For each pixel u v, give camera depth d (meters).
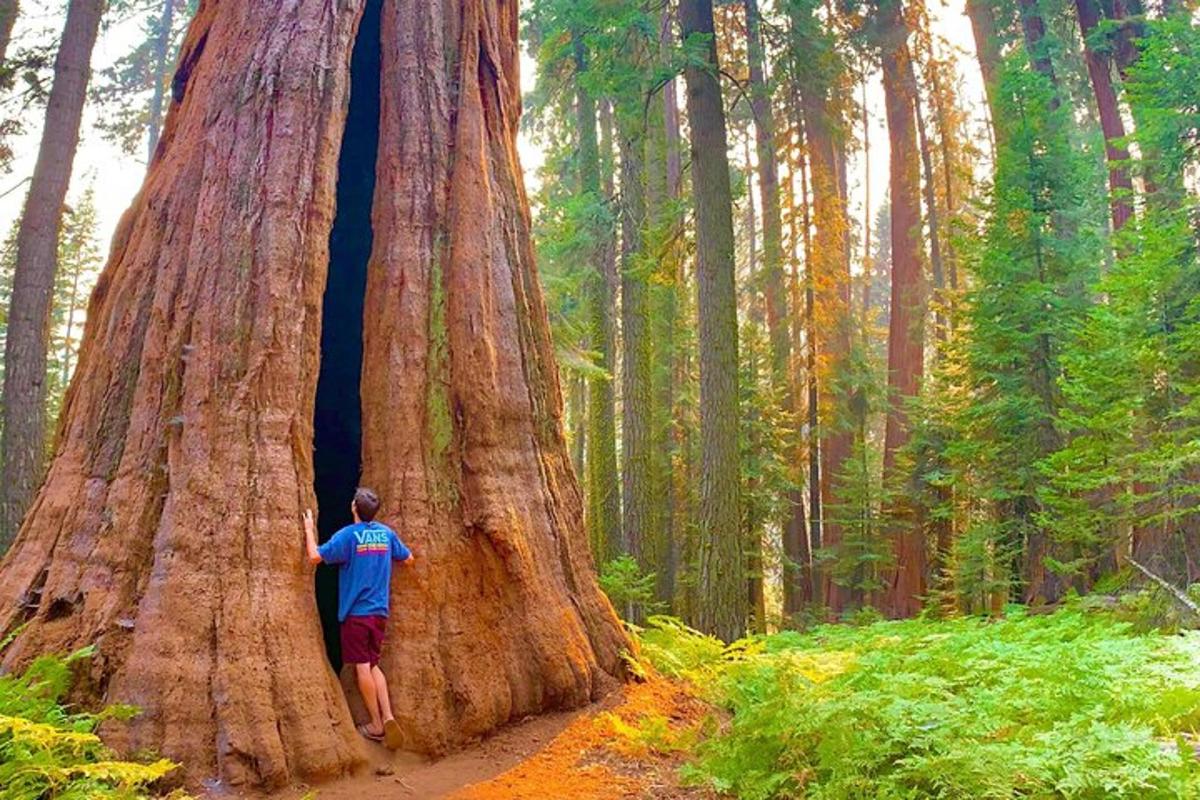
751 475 21.67
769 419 22.73
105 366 6.16
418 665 5.88
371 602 5.73
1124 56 16.88
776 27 18.27
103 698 4.99
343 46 6.94
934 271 27.75
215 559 5.37
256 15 6.89
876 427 35.84
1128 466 10.38
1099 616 9.85
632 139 18.30
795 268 24.48
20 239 13.01
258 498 5.61
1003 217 14.76
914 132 24.05
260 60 6.64
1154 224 11.16
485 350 6.98
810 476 24.55
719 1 22.56
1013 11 24.02
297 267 6.23
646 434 19.19
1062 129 16.56
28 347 12.74
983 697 5.68
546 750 5.89
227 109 6.56
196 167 6.50
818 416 23.78
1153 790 4.03
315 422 8.70
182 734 4.87
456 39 7.84
